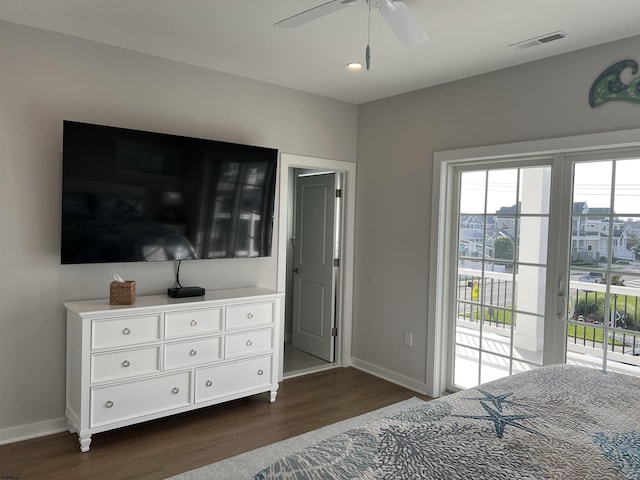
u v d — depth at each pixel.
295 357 4.89
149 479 2.53
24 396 2.96
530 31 2.73
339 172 4.65
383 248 4.33
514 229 3.46
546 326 3.27
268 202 3.83
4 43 2.80
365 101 4.46
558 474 1.29
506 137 3.39
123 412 2.89
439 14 2.52
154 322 2.99
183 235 3.36
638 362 2.85
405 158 4.12
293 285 5.31
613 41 2.84
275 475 1.37
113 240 3.05
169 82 3.43
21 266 2.91
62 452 2.79
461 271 3.83
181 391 3.12
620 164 2.91
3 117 2.81
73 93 3.04
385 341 4.32
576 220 3.12
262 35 2.92
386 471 1.31
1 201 2.83
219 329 3.28
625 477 1.28
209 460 2.74
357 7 2.48
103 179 2.98
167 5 2.54
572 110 3.03
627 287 2.89
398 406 3.65
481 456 1.38
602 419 1.66
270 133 3.99
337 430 3.18
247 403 3.64
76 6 2.58
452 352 3.90
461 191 3.82
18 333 2.92
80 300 3.12
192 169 3.36
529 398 1.86
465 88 3.65
